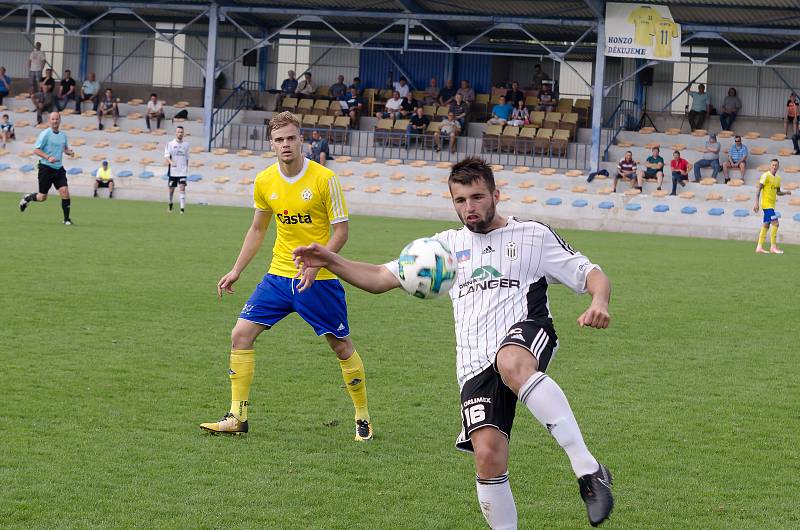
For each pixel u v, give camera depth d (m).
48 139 46.00
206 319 24.30
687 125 85.25
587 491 9.37
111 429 14.56
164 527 10.75
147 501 11.56
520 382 9.59
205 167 79.38
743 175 73.56
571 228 70.81
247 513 11.30
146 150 83.00
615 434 15.30
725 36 83.12
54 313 24.02
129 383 17.47
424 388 18.09
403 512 11.52
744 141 79.00
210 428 14.55
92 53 96.38
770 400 17.86
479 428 9.89
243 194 76.38
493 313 10.21
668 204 70.44
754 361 21.50
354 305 27.84
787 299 31.59
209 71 81.94
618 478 13.15
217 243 42.34
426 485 12.56
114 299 26.50
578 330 24.89
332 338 14.72
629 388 18.53
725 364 21.09
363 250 41.62
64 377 17.64
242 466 13.09
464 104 83.00
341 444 14.34
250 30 94.00
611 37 73.19
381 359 20.58
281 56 94.56
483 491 9.94
